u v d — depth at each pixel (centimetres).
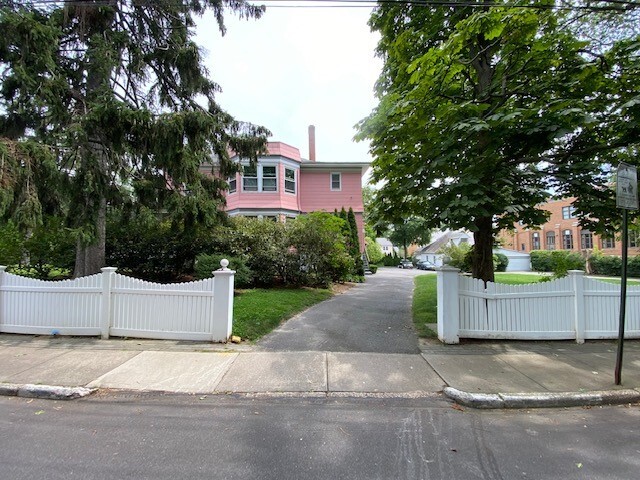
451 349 599
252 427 354
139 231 1189
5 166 661
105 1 891
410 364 528
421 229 813
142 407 399
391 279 2039
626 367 516
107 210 1043
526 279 1881
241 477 274
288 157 2194
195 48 1027
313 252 1266
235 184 2111
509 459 301
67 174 809
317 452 310
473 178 642
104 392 436
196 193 1033
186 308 632
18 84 823
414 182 722
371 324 765
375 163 799
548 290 652
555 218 4381
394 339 654
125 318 645
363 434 343
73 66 966
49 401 416
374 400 421
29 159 712
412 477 276
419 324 752
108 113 810
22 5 802
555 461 298
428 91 660
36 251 1049
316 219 1307
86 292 652
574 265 970
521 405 407
